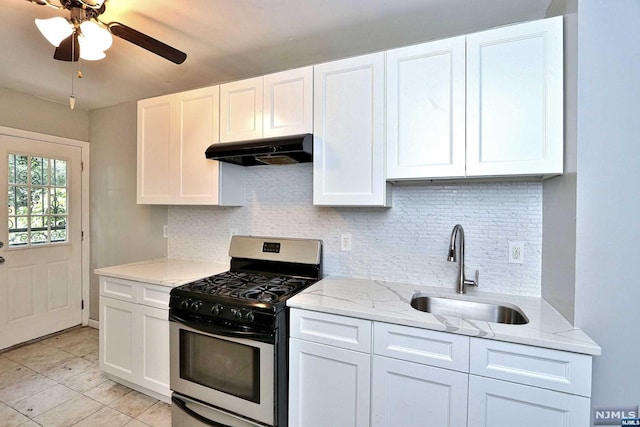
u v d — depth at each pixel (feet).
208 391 5.74
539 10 5.30
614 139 4.00
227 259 8.56
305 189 7.54
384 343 4.63
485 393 4.07
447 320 4.39
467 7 5.23
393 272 6.64
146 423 6.31
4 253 9.12
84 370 8.25
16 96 9.23
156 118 7.90
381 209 6.75
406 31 6.00
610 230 4.02
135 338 7.07
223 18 5.57
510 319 5.21
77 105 10.48
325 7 5.25
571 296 4.23
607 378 4.05
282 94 6.38
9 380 7.75
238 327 5.36
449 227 6.19
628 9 3.97
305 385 5.19
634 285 3.97
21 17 5.53
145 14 5.44
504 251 5.80
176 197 7.67
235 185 7.88
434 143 5.17
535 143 4.57
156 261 8.89
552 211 5.01
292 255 7.07
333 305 5.03
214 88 7.13
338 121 5.87
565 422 3.73
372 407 4.72
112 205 10.61
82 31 4.59
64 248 10.53
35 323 9.89
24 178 9.50
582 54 4.05
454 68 5.02
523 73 4.62
